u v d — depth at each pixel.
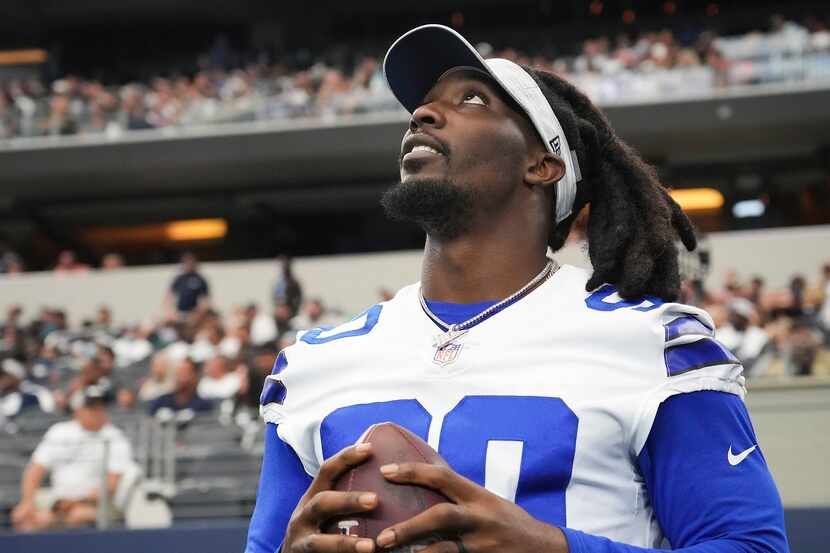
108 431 5.88
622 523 1.41
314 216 20.95
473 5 22.66
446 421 1.44
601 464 1.40
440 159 1.57
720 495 1.38
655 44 17.39
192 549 5.03
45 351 10.94
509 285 1.58
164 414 6.98
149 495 5.79
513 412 1.42
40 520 5.55
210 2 22.22
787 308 9.97
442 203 1.55
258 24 22.69
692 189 18.59
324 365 1.55
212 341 9.88
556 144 1.63
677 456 1.41
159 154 17.47
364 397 1.50
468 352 1.49
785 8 21.17
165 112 17.61
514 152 1.60
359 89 17.25
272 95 17.44
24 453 6.73
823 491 5.82
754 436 1.48
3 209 19.97
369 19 23.05
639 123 16.41
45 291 14.95
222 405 7.14
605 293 1.60
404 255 14.57
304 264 14.69
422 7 22.67
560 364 1.46
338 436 1.48
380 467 1.29
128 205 20.23
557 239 1.81
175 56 23.42
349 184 19.48
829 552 4.71
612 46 20.95
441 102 1.63
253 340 10.15
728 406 1.44
